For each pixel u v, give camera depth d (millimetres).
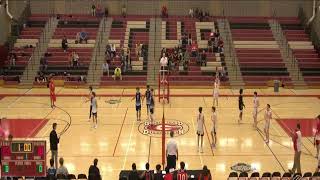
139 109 23125
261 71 33500
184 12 39750
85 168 16594
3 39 35406
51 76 30547
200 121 18281
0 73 33000
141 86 31781
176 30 37000
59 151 18438
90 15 39500
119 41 35875
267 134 19609
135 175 13625
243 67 33812
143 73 33094
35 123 22484
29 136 20250
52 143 16078
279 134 20859
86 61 34312
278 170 16469
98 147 18984
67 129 21516
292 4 39469
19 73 33094
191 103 27062
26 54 34719
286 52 35438
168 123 22594
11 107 25891
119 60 34281
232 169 16500
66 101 27531
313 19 36875
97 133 20938
